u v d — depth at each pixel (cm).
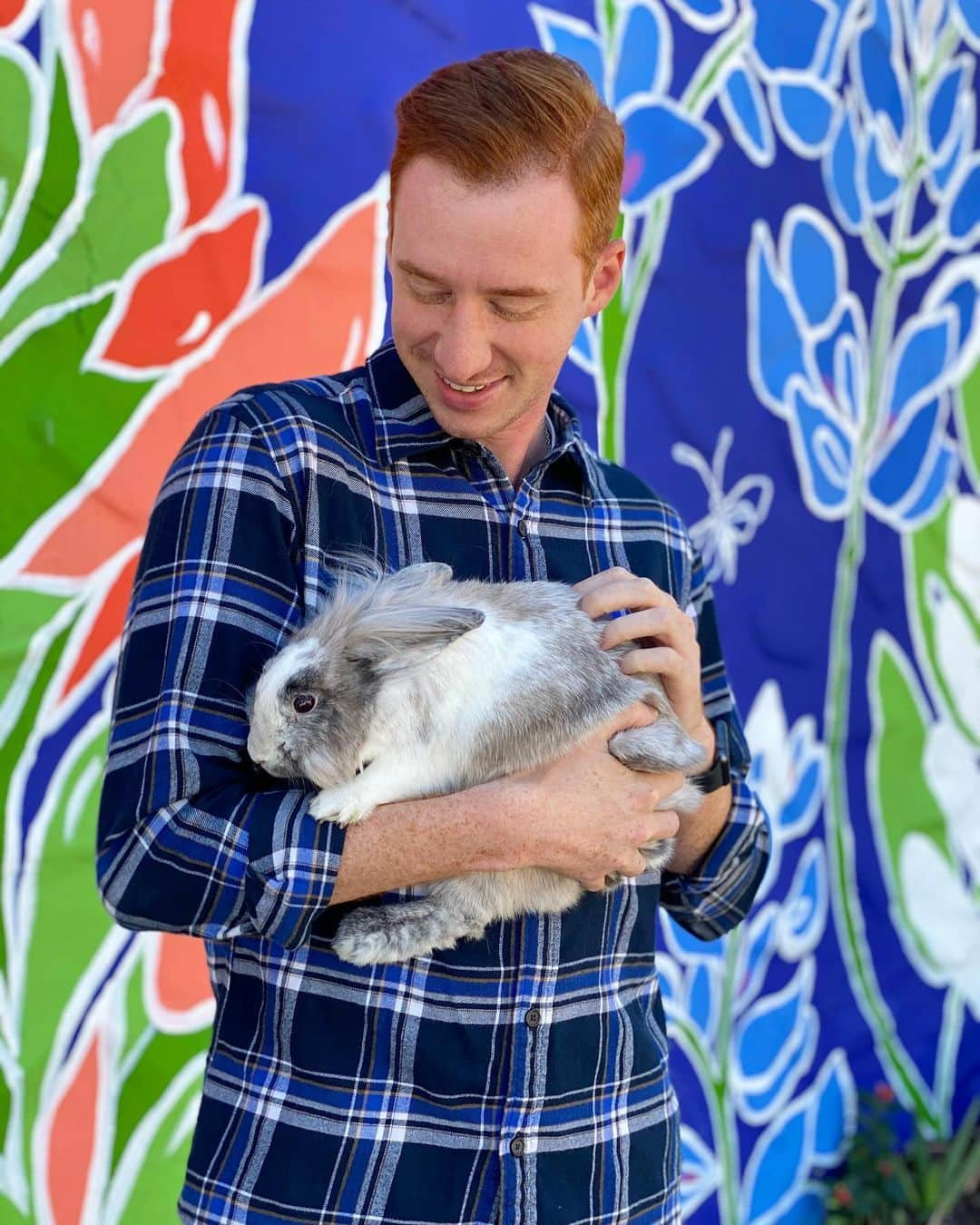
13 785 250
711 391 347
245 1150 148
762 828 198
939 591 405
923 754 401
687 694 173
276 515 152
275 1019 150
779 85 356
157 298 261
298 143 276
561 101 148
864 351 383
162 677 145
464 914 154
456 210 145
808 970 373
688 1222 342
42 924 254
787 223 361
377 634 154
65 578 254
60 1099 257
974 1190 396
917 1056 400
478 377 155
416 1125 149
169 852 140
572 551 180
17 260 245
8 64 242
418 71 291
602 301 174
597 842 153
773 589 364
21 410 247
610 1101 163
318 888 141
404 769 159
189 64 261
